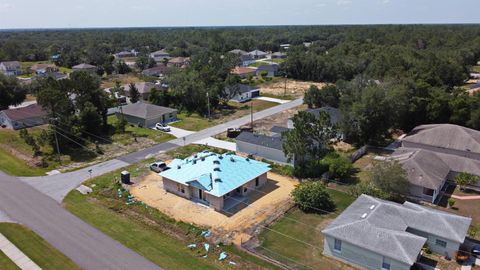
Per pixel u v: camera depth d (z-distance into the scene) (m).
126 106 71.56
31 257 28.06
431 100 58.22
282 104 81.88
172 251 29.06
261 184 41.75
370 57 114.12
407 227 29.28
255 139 50.88
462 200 37.53
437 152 44.66
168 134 61.16
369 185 38.38
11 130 64.56
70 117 55.12
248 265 27.53
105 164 48.47
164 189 40.97
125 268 26.70
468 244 29.44
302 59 115.25
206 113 74.56
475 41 142.25
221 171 38.97
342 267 27.50
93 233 31.45
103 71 129.00
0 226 32.50
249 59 157.12
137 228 32.50
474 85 90.81
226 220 34.22
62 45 199.75
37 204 37.09
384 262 26.11
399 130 60.69
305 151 43.28
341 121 54.44
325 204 36.00
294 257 28.69
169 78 81.12
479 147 45.50
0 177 44.31
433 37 162.25
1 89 76.81
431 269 26.97
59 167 47.69
